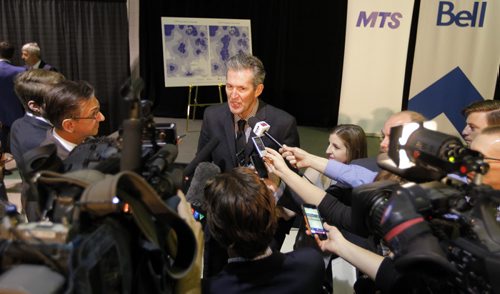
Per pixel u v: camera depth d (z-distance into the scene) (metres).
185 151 5.04
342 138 1.79
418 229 0.74
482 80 4.58
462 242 0.80
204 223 1.56
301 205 1.41
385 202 0.89
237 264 1.01
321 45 6.11
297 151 1.59
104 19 5.43
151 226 0.77
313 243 1.56
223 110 1.95
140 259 0.82
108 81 5.58
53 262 0.62
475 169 0.79
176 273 0.80
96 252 0.66
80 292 0.62
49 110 1.42
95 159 0.96
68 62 5.43
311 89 6.35
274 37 6.27
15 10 5.16
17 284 0.57
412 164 0.90
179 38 5.39
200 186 1.36
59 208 0.73
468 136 1.89
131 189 0.73
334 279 1.48
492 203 0.82
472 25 4.45
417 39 4.61
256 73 1.78
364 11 5.42
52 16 5.24
